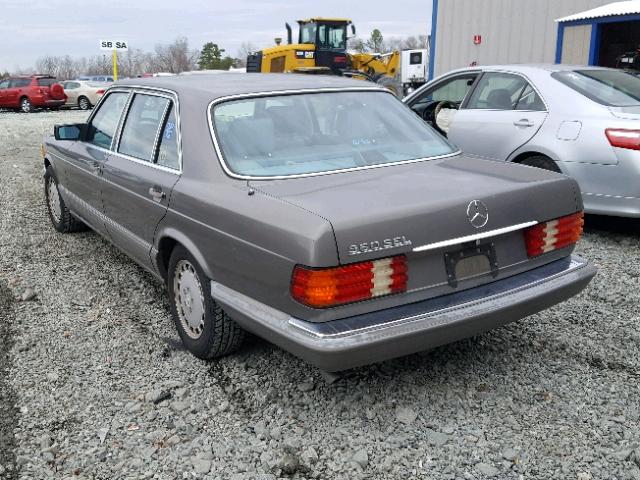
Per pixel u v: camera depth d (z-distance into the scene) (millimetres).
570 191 3484
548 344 3922
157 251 3994
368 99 4168
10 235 6406
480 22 16016
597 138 5602
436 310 2963
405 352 2922
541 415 3188
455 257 3078
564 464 2820
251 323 3113
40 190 8703
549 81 6223
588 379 3514
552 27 14516
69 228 6336
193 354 3830
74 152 5367
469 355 3793
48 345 4000
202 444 3010
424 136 4082
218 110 3689
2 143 14188
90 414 3248
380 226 2830
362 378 3547
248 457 2918
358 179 3371
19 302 4695
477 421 3148
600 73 6438
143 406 3320
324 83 4156
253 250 3037
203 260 3447
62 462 2887
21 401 3363
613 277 4996
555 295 3320
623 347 3879
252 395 3412
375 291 2859
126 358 3828
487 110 6707
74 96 29766
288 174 3420
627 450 2889
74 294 4844
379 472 2807
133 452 2955
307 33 21906
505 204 3178
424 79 29531
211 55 72000
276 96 3873
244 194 3234
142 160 4203
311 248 2736
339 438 3037
